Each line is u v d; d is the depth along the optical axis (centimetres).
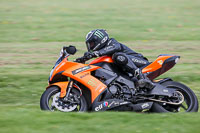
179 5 9150
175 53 4041
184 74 3047
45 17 6975
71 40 4853
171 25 6262
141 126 1530
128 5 9125
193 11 8144
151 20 6781
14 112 1772
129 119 1644
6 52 4103
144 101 1995
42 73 3102
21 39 4962
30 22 6372
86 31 5544
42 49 4275
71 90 1953
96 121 1599
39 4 9062
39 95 2553
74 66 1988
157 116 1712
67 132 1435
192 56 3897
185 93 2011
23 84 2780
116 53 2006
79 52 3831
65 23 6291
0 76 2947
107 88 1972
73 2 9725
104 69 2027
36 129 1465
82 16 7162
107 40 2047
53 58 3794
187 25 6291
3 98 2464
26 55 3938
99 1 10019
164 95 1967
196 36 5262
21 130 1445
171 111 2055
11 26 5969
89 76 1973
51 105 1927
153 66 2070
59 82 1966
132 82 2028
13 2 9256
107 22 6412
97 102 1934
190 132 1454
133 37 5075
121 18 6944
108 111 1894
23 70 3216
